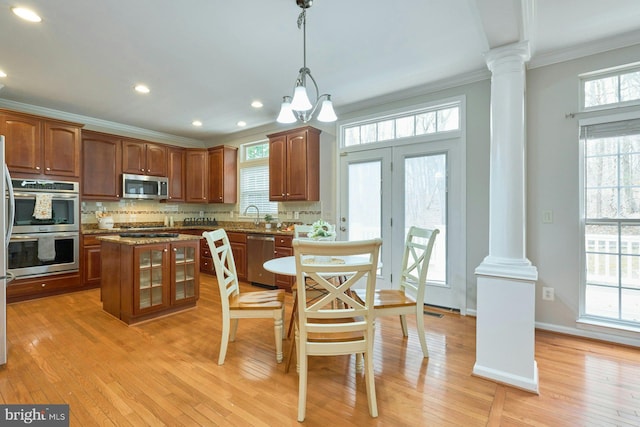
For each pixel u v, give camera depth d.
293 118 2.36
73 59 2.88
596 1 2.09
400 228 3.79
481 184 3.25
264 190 5.41
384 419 1.68
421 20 2.31
